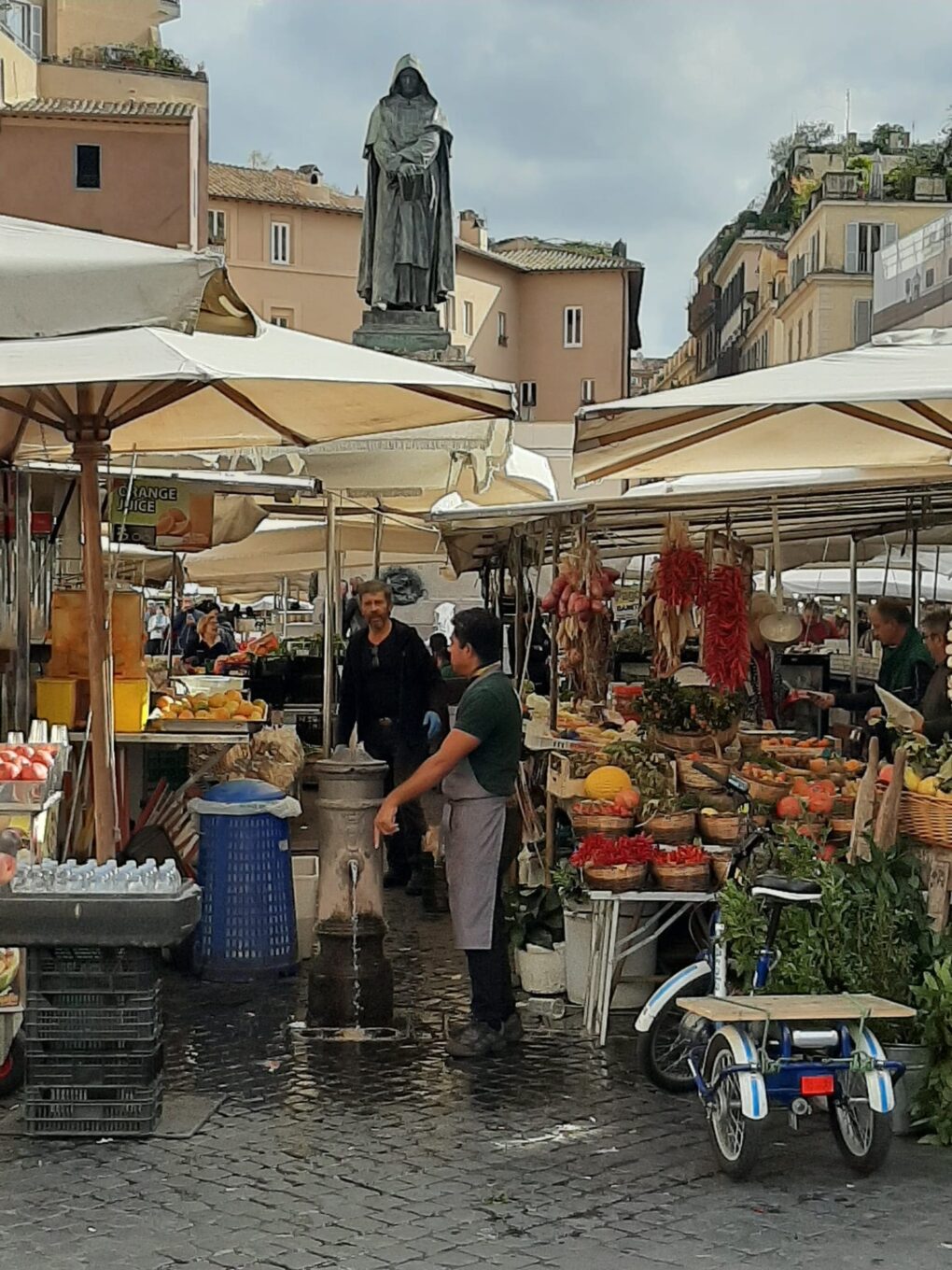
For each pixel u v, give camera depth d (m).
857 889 5.79
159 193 37.06
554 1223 4.75
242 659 16.45
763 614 10.63
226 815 7.59
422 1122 5.65
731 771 7.12
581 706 9.49
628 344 59.44
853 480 7.78
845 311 52.62
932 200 52.59
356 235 49.78
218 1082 6.08
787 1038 5.12
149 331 5.42
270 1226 4.72
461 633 6.45
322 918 6.84
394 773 9.61
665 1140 5.48
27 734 8.00
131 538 10.01
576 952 7.13
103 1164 5.21
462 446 8.12
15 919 5.32
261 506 11.95
